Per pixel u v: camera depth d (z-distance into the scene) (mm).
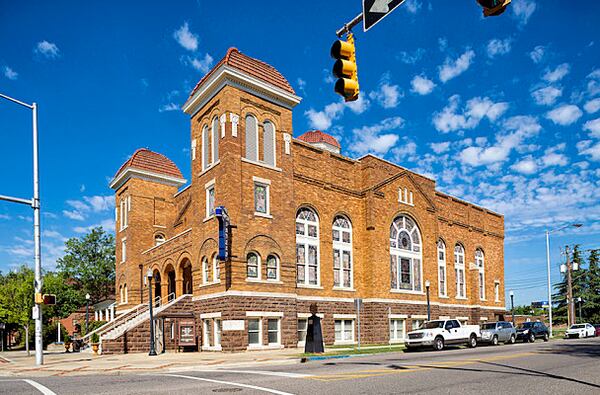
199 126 32688
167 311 30016
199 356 24891
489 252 52156
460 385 12469
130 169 41406
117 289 43844
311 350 24750
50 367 20500
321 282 33438
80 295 63438
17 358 28500
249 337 28141
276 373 15984
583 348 26375
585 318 82562
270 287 29469
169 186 43469
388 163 38938
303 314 31750
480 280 50250
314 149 34562
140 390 12336
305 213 33469
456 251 47375
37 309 22156
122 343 28469
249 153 30375
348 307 34750
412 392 11414
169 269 36938
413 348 28422
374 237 36438
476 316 47281
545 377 13852
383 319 35969
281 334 29469
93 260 71188
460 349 28219
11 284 46031
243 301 27891
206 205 30938
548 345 30922
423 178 42844
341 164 36406
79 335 60531
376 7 8250
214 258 29656
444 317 43625
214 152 30953
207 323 29641
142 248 41281
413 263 39969
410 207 40344
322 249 33906
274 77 32188
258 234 29500
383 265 36781
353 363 19406
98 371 18734
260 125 31031
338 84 9375
